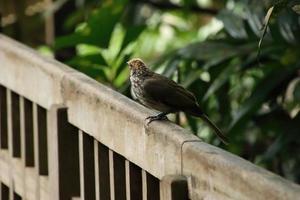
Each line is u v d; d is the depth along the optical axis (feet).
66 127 26.11
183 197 19.16
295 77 35.06
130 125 22.02
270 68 35.01
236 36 35.47
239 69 34.35
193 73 34.45
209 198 18.20
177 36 56.80
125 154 22.44
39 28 52.34
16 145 30.53
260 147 39.14
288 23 34.40
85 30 38.81
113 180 23.30
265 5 31.91
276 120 36.94
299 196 15.26
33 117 29.14
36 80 28.14
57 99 26.73
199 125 40.11
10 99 30.60
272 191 15.85
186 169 19.25
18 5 52.13
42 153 28.37
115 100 22.95
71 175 26.25
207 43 34.96
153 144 20.85
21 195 29.89
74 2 48.78
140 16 47.19
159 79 26.08
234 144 38.09
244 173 16.78
